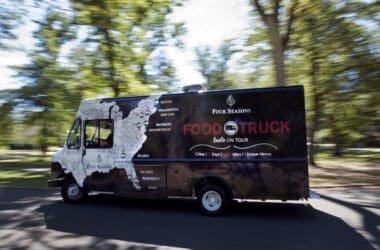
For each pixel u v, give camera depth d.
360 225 8.47
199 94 9.84
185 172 9.86
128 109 10.65
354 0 20.02
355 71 21.95
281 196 9.01
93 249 6.82
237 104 9.45
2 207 11.05
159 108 10.25
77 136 11.37
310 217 9.35
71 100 22.58
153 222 8.90
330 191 14.13
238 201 11.48
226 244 7.05
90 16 18.89
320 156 41.88
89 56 20.69
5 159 41.47
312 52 21.83
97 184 11.02
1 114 24.17
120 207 10.88
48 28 20.23
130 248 6.86
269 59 22.95
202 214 9.70
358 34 20.91
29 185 16.59
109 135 10.88
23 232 8.04
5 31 20.22
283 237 7.49
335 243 7.05
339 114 27.02
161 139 10.17
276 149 9.07
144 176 10.33
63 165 11.52
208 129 9.68
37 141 28.58
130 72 21.17
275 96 9.16
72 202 11.58
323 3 19.33
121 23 20.05
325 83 24.19
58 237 7.62
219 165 9.52
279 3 17.27
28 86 23.31
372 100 22.86
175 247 6.90
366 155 43.38
